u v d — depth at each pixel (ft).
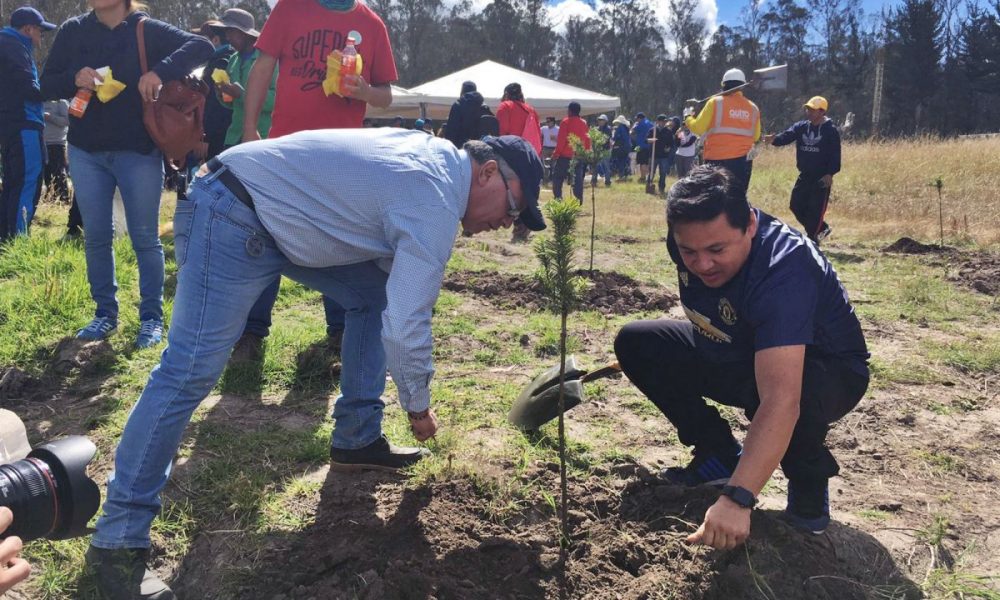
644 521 8.66
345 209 7.60
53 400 12.22
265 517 8.80
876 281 22.27
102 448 10.55
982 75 193.06
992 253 25.72
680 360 9.12
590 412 12.17
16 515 5.75
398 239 7.54
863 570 8.19
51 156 30.45
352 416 9.62
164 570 8.09
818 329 7.83
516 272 22.15
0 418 7.12
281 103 13.20
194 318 7.59
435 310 17.71
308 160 7.60
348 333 9.60
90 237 14.16
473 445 10.56
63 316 15.02
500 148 8.16
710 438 9.39
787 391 6.77
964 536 8.91
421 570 7.80
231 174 7.67
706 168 7.15
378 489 9.37
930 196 40.34
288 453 10.36
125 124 13.51
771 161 67.15
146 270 14.43
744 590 7.53
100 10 13.46
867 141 64.49
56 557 8.10
